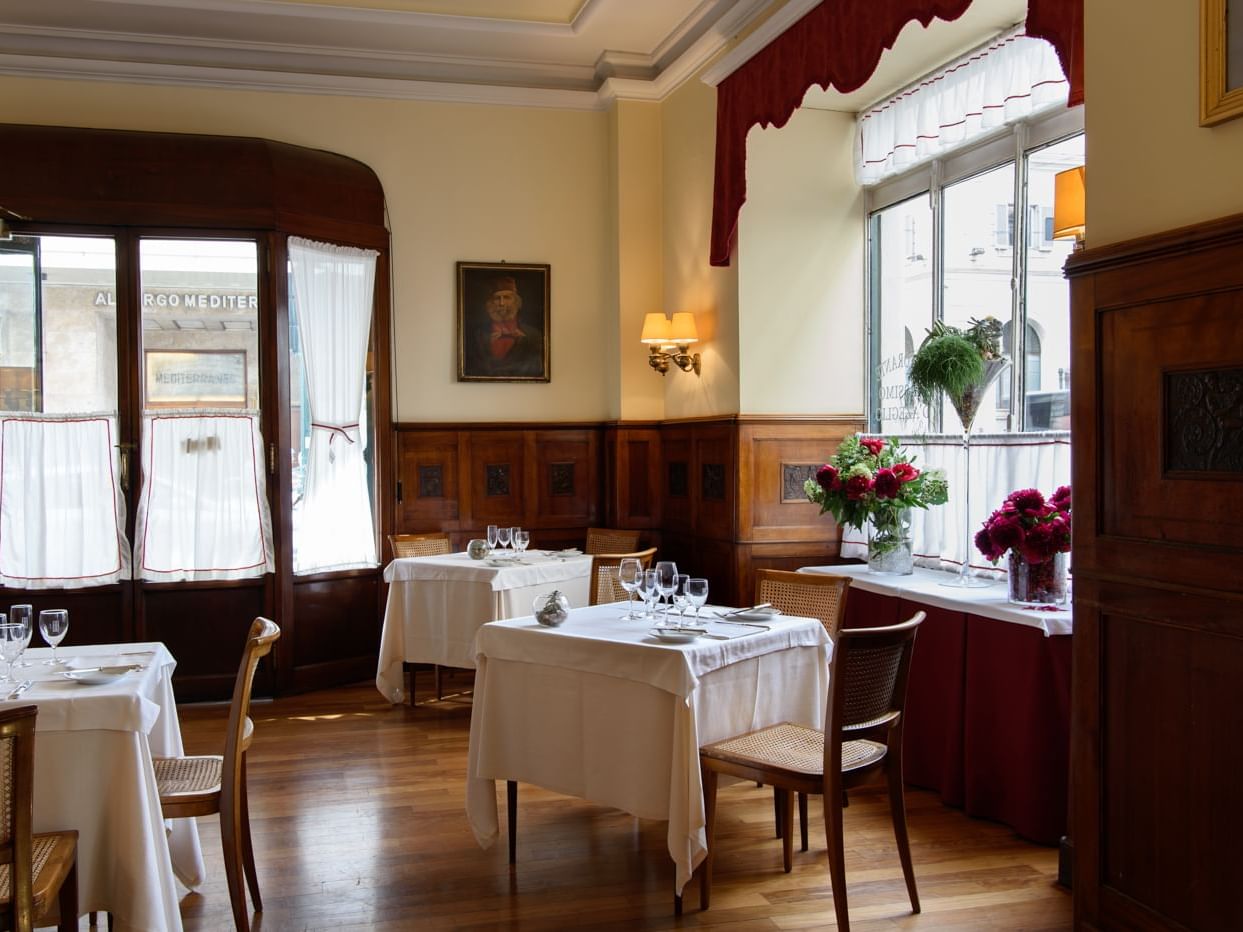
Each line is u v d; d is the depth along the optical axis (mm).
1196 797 2352
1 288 5926
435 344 6934
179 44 6453
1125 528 2527
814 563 5910
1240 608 2219
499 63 6941
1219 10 2240
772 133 5859
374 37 6520
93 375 6035
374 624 6711
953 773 4168
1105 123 2588
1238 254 2195
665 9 6137
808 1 4859
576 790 3422
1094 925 2645
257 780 4582
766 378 5875
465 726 5484
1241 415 2213
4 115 6266
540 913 3250
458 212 6973
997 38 4793
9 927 2312
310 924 3186
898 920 3174
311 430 6391
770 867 3586
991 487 4766
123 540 6012
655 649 3205
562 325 7176
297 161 6340
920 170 5512
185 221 6031
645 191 7035
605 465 7195
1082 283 2623
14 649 2969
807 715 3746
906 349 5719
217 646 6156
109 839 2791
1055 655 3725
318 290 6406
